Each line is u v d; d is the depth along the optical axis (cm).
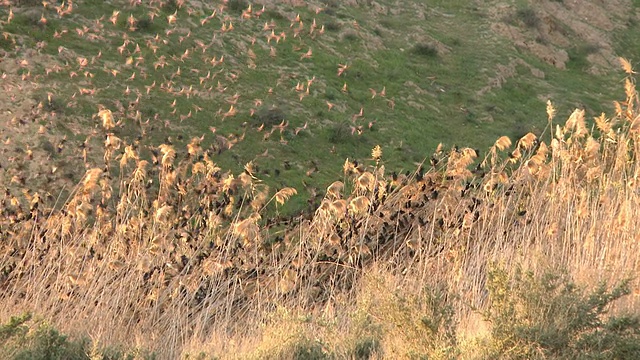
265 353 2694
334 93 16950
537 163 3753
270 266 3662
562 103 19050
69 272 3534
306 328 2991
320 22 19625
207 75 16250
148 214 3838
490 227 3616
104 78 14975
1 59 14412
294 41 18525
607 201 3531
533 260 3078
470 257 3469
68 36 15988
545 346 2388
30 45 15288
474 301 3159
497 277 2527
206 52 17050
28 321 3153
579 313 2436
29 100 13462
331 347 2747
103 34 16488
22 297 3600
